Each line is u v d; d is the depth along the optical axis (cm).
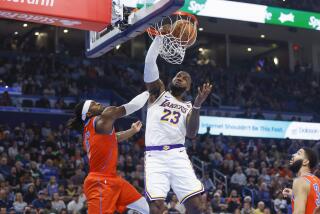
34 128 1859
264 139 2303
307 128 2377
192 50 2967
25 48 2600
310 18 1869
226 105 2545
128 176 1524
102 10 651
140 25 616
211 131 2211
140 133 1995
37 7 624
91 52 746
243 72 2828
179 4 552
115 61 2661
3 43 2744
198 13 1558
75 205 1305
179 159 564
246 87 2711
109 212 525
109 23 654
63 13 635
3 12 619
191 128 564
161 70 2538
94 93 2252
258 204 1394
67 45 2908
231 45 3136
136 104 531
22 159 1566
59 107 2066
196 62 2789
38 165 1538
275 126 2320
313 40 3133
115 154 542
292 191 487
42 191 1317
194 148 1859
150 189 555
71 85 2300
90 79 2375
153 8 586
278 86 2827
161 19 595
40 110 2028
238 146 2069
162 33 596
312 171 503
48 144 1705
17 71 2305
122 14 647
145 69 578
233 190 1516
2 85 2166
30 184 1352
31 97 2155
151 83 582
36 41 2861
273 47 3178
